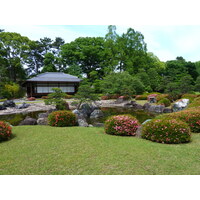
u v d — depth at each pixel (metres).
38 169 2.32
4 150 3.05
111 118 4.52
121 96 16.19
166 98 13.10
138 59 23.66
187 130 3.56
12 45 22.77
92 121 7.54
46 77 21.36
